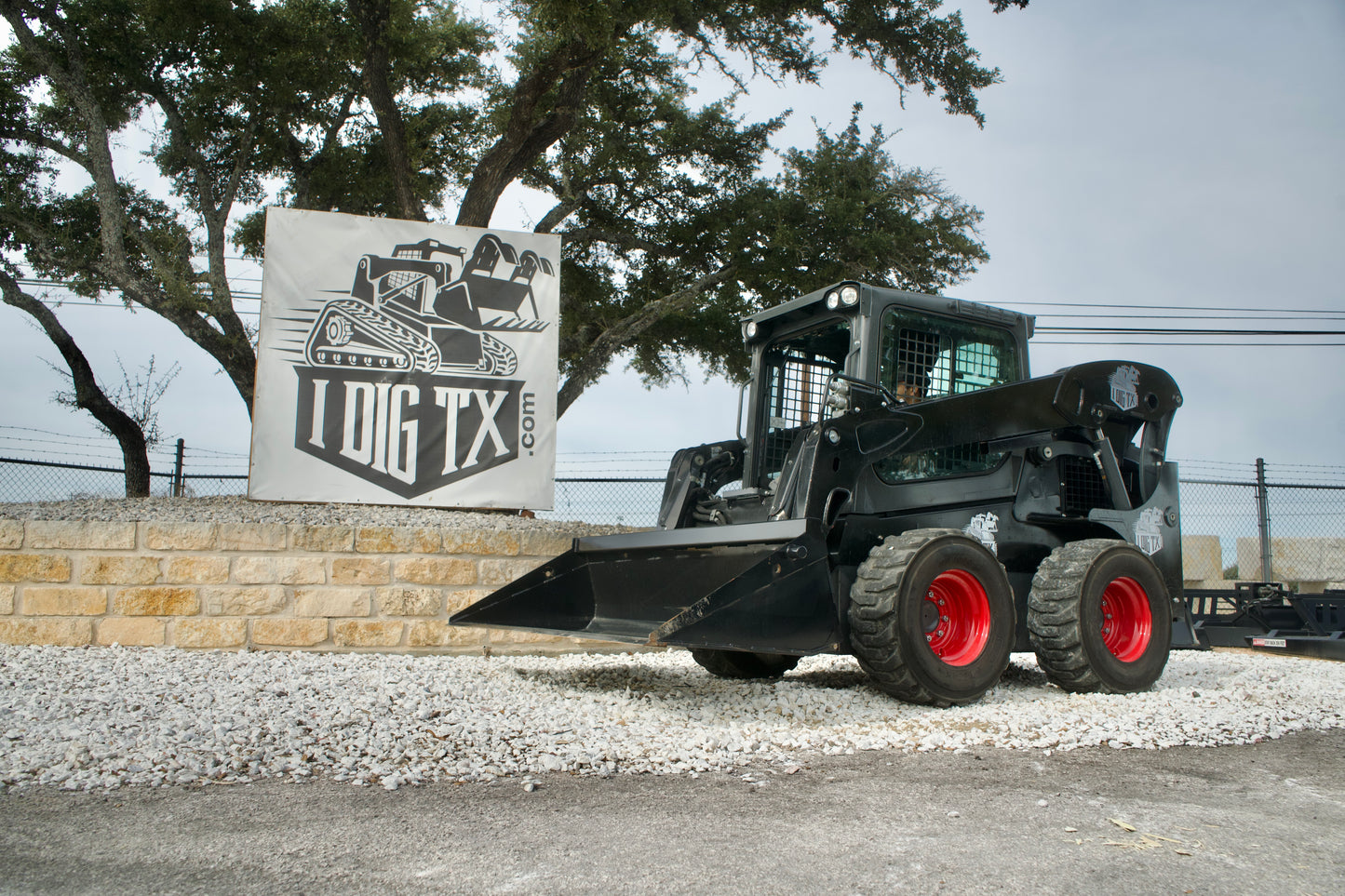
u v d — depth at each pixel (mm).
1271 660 8062
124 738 3684
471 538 7062
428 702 4582
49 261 14414
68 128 15258
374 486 8141
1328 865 2525
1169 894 2275
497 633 7098
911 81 14734
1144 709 4844
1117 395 5867
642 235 16922
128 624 6539
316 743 3730
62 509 8008
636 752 3742
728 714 4676
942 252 15273
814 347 6422
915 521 5309
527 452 8492
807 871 2400
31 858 2449
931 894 2240
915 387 5660
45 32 14359
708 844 2627
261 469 7926
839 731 4250
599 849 2566
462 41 16547
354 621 6809
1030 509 5758
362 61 14883
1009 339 6168
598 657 7141
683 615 4297
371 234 8320
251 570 6684
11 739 3621
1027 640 5672
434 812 2924
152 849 2533
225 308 13586
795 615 4695
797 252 14422
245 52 14023
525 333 8578
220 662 5871
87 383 13273
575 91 13094
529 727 4141
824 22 14570
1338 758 4039
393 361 8273
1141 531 5934
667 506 6469
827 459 4875
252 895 2195
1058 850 2602
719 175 16750
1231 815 3029
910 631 4668
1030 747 4066
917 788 3301
